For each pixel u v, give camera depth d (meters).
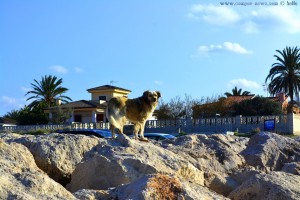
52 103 73.56
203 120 45.75
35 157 10.20
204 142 12.23
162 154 9.17
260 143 12.47
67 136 10.91
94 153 9.20
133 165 8.34
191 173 8.73
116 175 8.19
